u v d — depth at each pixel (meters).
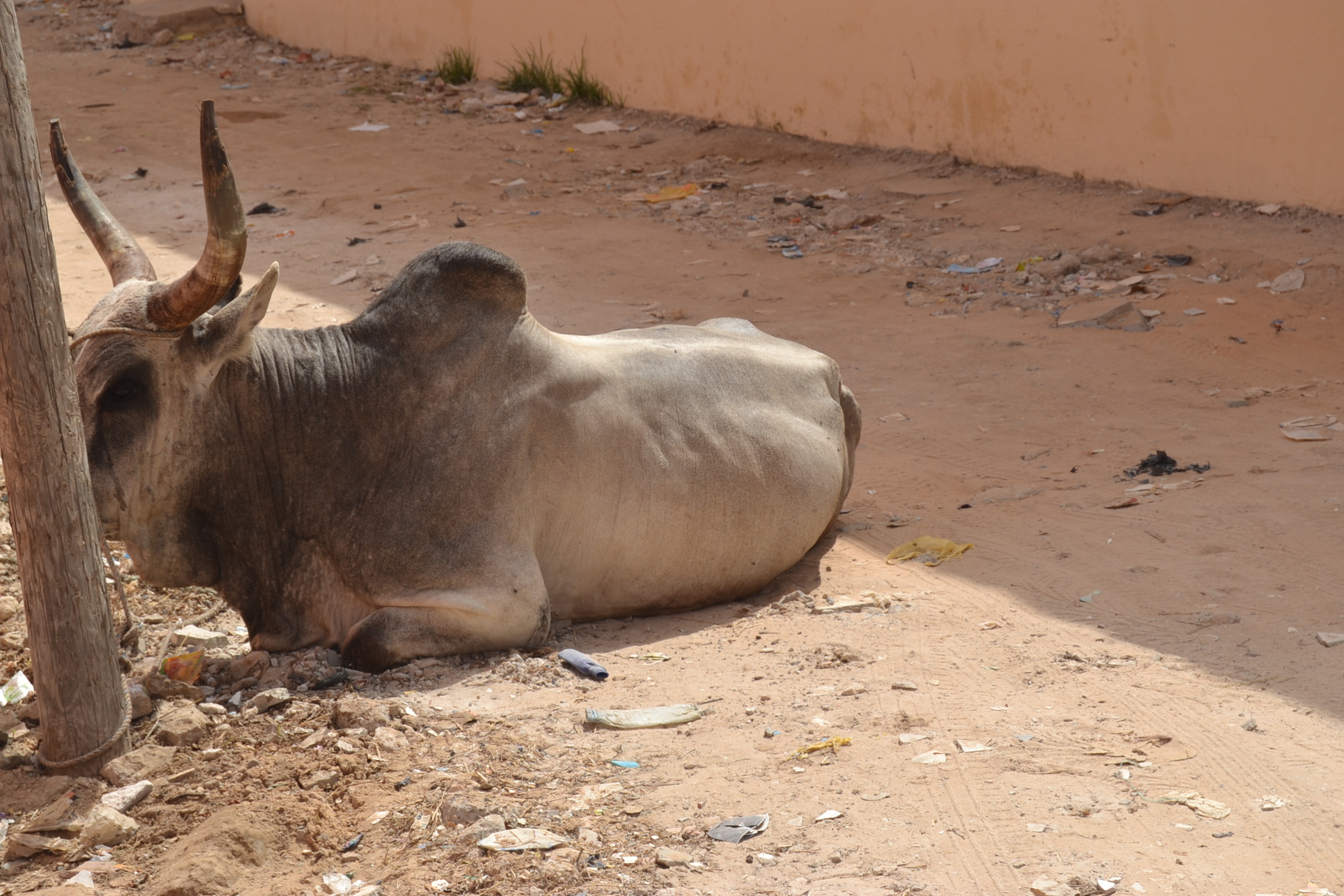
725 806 9.72
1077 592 13.85
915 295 26.83
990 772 10.00
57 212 34.03
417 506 12.45
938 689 11.59
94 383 11.66
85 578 10.62
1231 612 13.00
